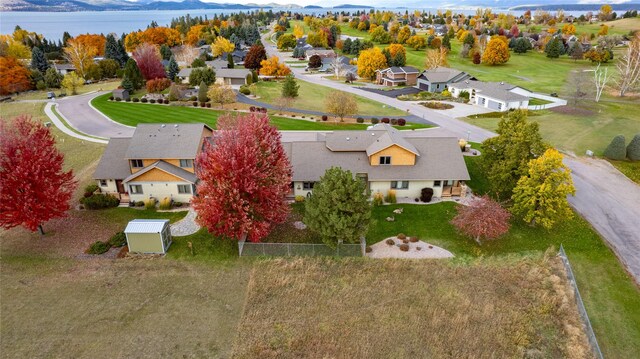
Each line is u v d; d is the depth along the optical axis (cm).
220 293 2877
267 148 3397
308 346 2436
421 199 4147
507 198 4172
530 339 2506
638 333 2556
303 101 8438
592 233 3562
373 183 4150
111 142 4403
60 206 3322
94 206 3956
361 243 3341
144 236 3244
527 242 3475
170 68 10656
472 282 2991
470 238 3522
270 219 3322
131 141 4197
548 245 3438
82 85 9862
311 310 2714
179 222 3775
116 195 4172
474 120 6850
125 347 2434
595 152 5222
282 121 6850
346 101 6738
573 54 12619
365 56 10962
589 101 7856
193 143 4178
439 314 2688
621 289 2931
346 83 10581
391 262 3195
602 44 12675
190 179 4028
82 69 11050
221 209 3095
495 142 4134
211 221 3120
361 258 3247
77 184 4459
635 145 4909
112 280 3000
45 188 3216
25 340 2480
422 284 2964
